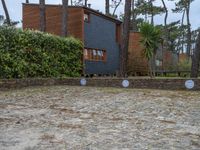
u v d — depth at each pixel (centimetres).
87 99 1126
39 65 1783
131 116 816
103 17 2744
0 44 1544
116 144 572
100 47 2683
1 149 547
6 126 710
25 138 612
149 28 2133
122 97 1167
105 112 873
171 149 545
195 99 1103
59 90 1434
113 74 2922
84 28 2417
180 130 670
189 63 3612
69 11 2425
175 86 1473
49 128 689
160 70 3256
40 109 926
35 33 1770
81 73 2280
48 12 2573
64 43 2027
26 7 2614
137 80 1565
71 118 794
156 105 976
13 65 1605
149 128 688
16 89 1484
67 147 556
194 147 556
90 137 617
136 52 3059
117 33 3059
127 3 2119
